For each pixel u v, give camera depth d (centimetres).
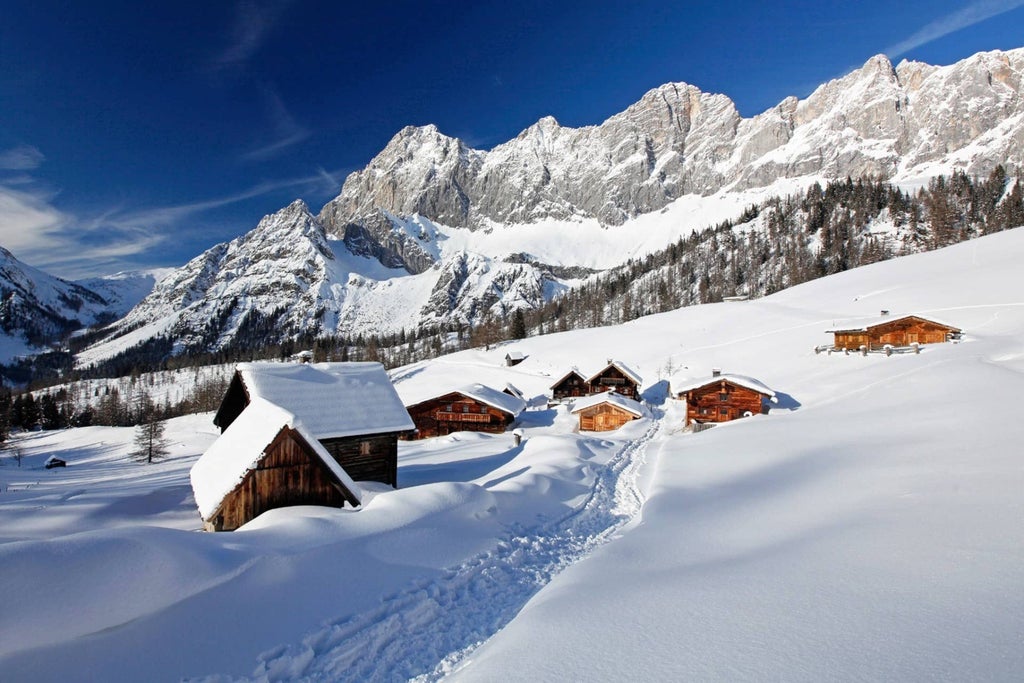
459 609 945
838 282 10262
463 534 1254
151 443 7500
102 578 729
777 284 14800
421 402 5931
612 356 9231
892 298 7819
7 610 641
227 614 770
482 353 11919
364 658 770
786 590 796
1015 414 1939
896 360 4603
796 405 4275
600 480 2186
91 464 7112
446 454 3562
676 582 910
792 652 609
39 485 4178
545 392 8225
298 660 732
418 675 733
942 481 1305
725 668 596
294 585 880
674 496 1766
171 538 863
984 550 830
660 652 657
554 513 1622
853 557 898
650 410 5866
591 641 716
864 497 1328
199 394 15238
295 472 1631
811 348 6338
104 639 668
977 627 599
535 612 862
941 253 10006
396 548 1097
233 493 1555
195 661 688
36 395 17750
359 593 924
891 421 2403
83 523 2111
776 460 2100
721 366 6862
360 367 2873
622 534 1437
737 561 996
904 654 566
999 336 4719
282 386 2533
